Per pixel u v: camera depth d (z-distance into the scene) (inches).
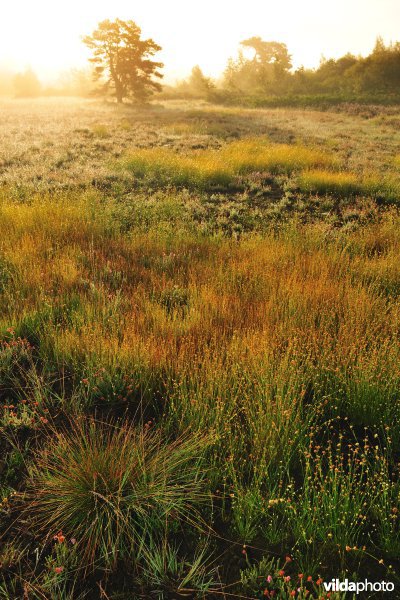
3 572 102.2
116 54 1998.0
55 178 489.1
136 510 113.6
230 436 135.6
